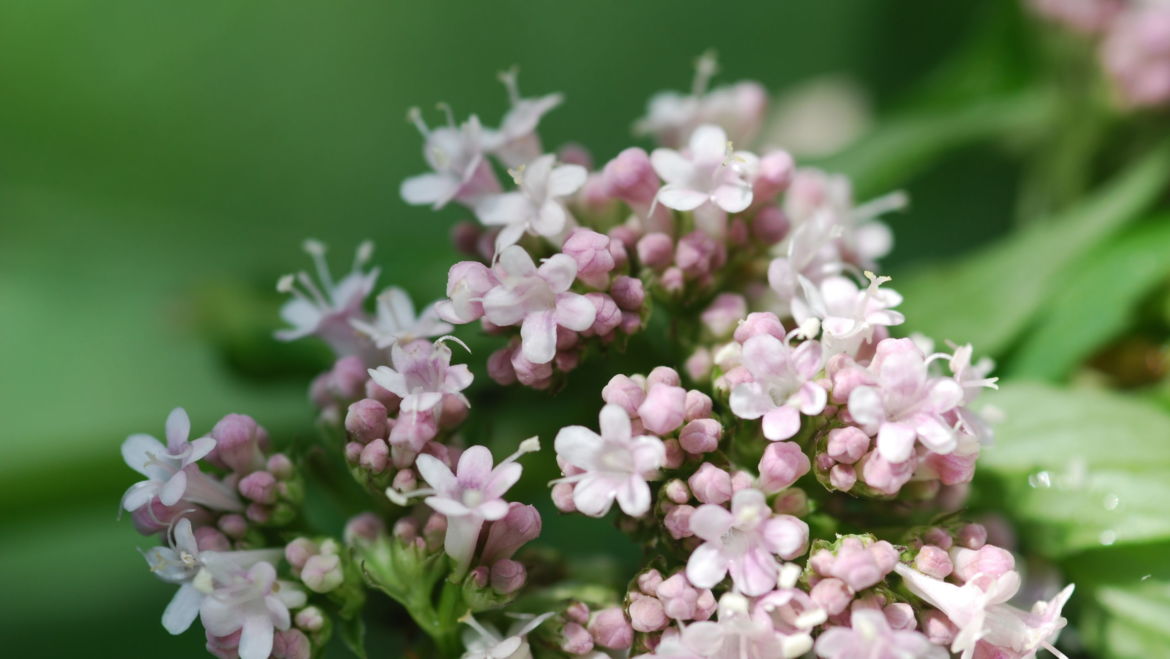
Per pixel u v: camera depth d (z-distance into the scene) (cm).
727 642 13
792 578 13
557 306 13
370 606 14
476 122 15
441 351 14
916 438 13
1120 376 16
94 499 17
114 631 17
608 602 14
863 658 13
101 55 18
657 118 16
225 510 14
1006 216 18
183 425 14
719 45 20
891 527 14
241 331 17
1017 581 13
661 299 14
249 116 19
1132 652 15
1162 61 17
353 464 14
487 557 14
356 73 19
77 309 18
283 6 19
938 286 16
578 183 14
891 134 18
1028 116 18
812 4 20
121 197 19
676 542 14
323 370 17
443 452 14
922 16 19
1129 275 16
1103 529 15
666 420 13
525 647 14
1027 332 16
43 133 18
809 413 13
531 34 19
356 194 19
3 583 17
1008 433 15
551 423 15
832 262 14
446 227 19
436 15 19
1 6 18
